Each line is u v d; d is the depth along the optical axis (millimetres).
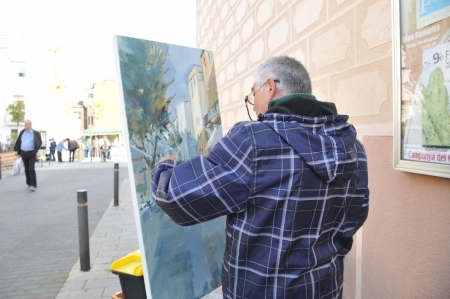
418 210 1869
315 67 3080
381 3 2184
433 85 1676
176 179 1232
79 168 18828
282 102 1265
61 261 4426
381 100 2189
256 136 1175
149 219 1553
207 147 2072
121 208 7602
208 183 1187
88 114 49906
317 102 1282
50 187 11016
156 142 1639
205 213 1220
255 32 4590
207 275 1854
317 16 3014
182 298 1673
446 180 1680
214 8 6852
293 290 1194
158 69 1724
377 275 2217
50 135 40219
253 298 1208
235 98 5566
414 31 1787
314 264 1228
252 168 1164
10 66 39594
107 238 5383
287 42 3643
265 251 1195
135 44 1598
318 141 1184
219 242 2002
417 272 1873
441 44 1627
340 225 1326
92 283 3758
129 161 1463
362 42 2389
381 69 2193
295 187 1160
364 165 1425
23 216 6898
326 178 1184
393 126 1960
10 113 36438
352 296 2514
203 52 2145
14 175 14258
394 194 2061
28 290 3617
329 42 2830
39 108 40062
